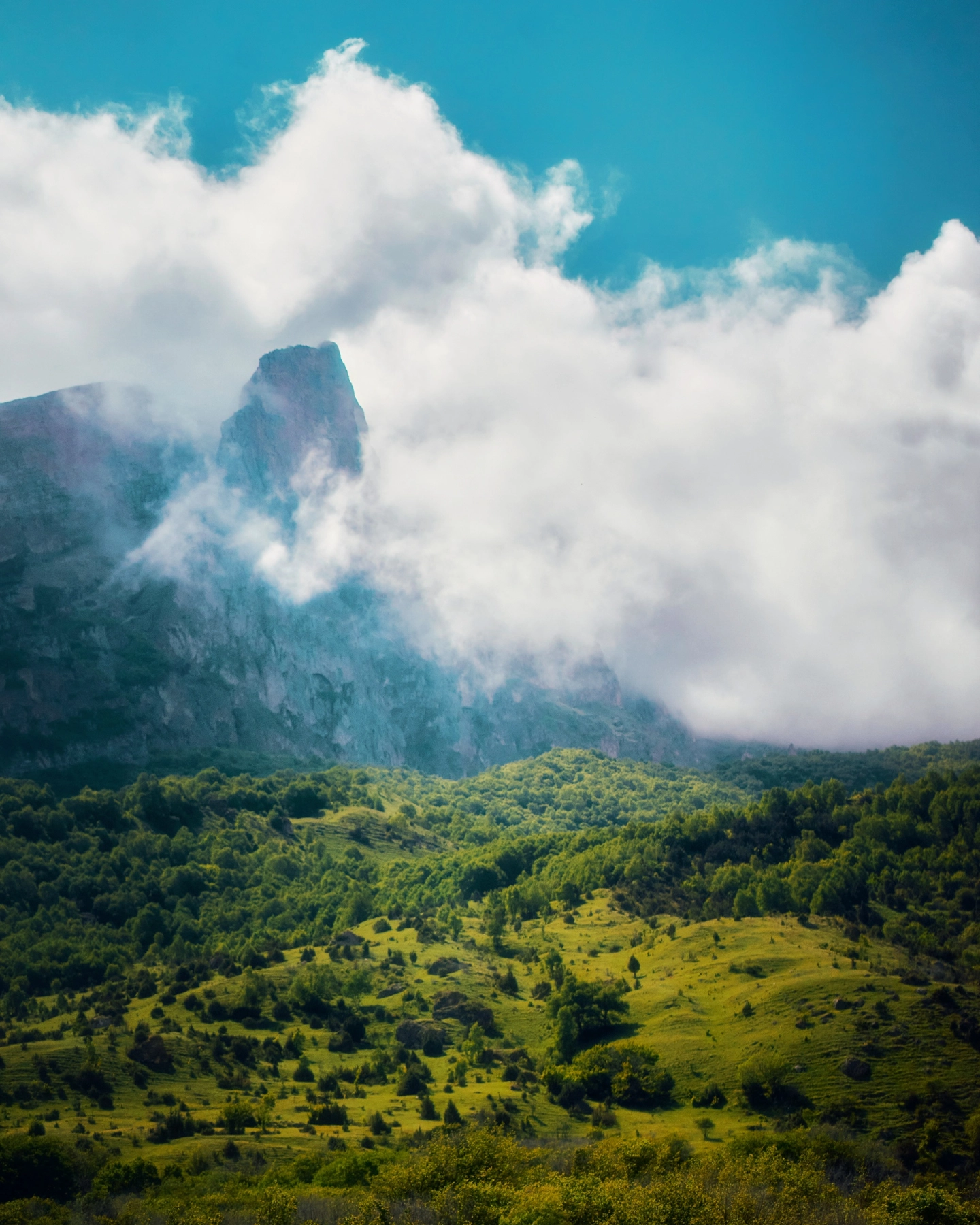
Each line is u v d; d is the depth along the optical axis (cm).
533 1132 15488
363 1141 14350
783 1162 12231
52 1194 12512
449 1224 10075
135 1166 12681
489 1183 10719
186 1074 17712
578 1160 12400
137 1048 17975
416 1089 17450
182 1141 14400
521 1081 17850
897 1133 15200
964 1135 15025
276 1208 10444
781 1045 17550
